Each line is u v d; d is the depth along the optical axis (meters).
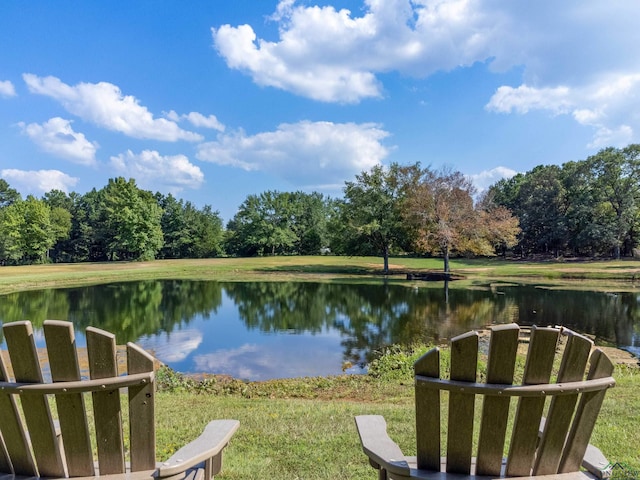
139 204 54.91
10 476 1.62
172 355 10.20
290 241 61.38
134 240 53.88
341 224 37.09
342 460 3.18
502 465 1.70
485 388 1.39
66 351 1.43
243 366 9.23
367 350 10.45
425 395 1.47
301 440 3.64
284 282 27.81
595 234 43.28
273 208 62.25
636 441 3.51
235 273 34.53
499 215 33.66
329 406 5.15
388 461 1.61
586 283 25.02
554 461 1.54
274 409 4.93
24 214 54.12
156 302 19.38
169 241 62.91
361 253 37.94
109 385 1.45
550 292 21.00
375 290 22.73
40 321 14.43
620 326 12.96
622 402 4.85
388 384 7.16
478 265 38.72
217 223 66.75
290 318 15.12
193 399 5.72
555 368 6.45
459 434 1.49
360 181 35.06
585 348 1.43
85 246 61.09
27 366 1.46
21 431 1.55
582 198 46.38
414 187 33.25
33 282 27.25
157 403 5.35
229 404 5.29
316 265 39.41
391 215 34.25
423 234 31.34
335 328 13.27
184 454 1.72
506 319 14.14
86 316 15.76
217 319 15.12
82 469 1.57
